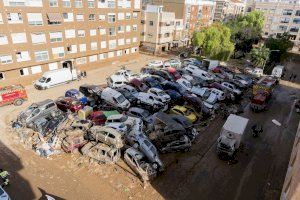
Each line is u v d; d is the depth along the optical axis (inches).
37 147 817.5
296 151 682.8
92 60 1775.3
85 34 1637.6
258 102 1259.2
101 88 1258.0
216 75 1702.8
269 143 997.8
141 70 1737.2
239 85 1530.5
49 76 1326.3
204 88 1358.3
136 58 2174.0
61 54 1535.4
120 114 991.6
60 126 915.4
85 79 1547.7
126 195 677.3
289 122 1198.3
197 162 842.8
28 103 1159.6
